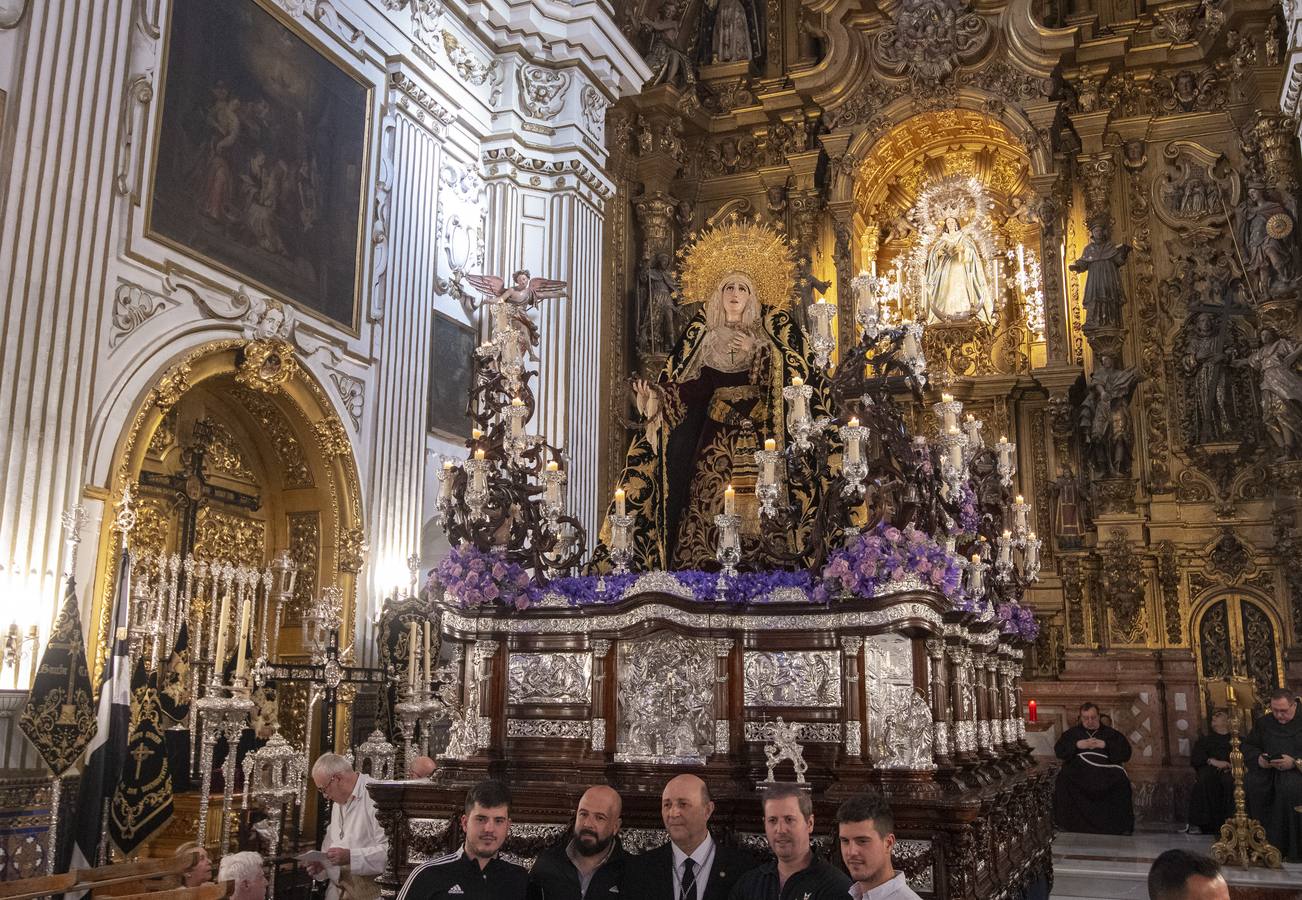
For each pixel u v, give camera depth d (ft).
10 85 31.17
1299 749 40.45
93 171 33.04
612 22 54.80
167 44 35.83
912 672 21.02
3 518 29.66
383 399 44.65
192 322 36.09
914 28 62.80
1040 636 57.62
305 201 41.57
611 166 64.08
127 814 31.48
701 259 31.71
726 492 23.02
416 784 22.89
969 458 30.19
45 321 31.22
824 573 21.54
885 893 14.97
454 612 24.11
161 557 35.42
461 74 51.01
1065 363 58.08
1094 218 60.03
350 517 42.16
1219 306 57.88
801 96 66.03
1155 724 54.24
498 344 26.50
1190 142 60.39
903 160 66.39
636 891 17.83
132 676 33.01
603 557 27.94
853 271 62.95
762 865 17.31
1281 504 54.54
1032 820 30.81
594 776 22.31
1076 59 61.41
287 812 35.45
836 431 24.57
